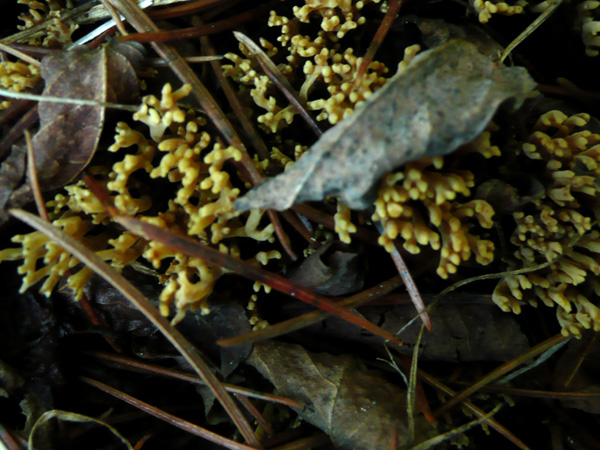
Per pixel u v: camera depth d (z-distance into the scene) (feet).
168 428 0.35
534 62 0.36
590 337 0.35
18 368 0.33
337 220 0.30
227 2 0.34
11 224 0.32
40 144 0.31
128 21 0.33
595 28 0.34
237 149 0.31
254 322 0.33
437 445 0.33
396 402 0.33
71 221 0.31
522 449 0.33
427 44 0.34
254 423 0.35
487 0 0.34
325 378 0.33
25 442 0.32
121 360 0.34
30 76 0.33
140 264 0.33
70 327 0.33
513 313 0.34
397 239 0.32
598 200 0.32
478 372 0.35
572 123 0.32
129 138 0.31
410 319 0.34
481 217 0.31
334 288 0.32
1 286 0.33
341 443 0.33
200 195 0.32
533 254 0.32
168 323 0.31
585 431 0.35
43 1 0.36
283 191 0.29
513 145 0.32
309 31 0.35
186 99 0.33
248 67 0.33
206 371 0.32
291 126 0.34
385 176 0.28
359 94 0.30
